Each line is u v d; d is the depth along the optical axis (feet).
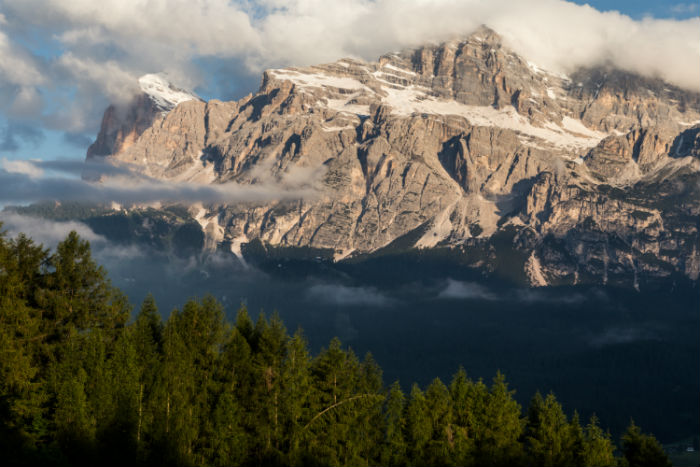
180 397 367.25
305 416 403.75
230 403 378.12
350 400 411.75
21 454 324.19
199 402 380.37
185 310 410.31
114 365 364.58
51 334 383.04
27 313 371.56
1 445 323.57
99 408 348.59
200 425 374.84
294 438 390.63
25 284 390.63
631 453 410.52
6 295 370.12
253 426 387.75
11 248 395.34
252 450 385.91
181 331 400.88
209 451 371.35
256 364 398.01
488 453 412.16
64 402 342.23
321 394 410.31
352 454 404.36
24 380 348.18
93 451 338.34
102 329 393.91
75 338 380.58
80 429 339.16
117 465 343.87
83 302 393.70
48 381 358.43
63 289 391.04
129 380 358.02
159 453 352.90
